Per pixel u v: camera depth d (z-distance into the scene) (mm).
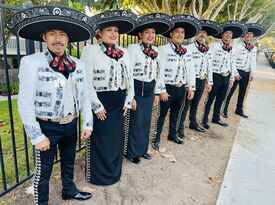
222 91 5246
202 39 4449
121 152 2980
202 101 7559
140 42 3246
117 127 2816
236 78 5664
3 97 9375
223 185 3105
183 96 4008
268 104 8039
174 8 9500
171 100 3828
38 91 1964
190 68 4027
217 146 4367
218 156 3977
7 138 4547
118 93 2729
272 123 5984
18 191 2752
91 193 2779
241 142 4609
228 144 4496
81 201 2639
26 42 2539
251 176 3400
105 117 2705
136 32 3223
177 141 4312
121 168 3074
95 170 2869
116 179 2992
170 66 3689
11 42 11680
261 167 3691
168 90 3773
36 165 2229
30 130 1952
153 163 3543
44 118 2061
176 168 3463
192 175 3322
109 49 2596
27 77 1879
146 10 9992
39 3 6191
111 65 2607
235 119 6051
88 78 2570
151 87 3285
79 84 2152
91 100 2609
